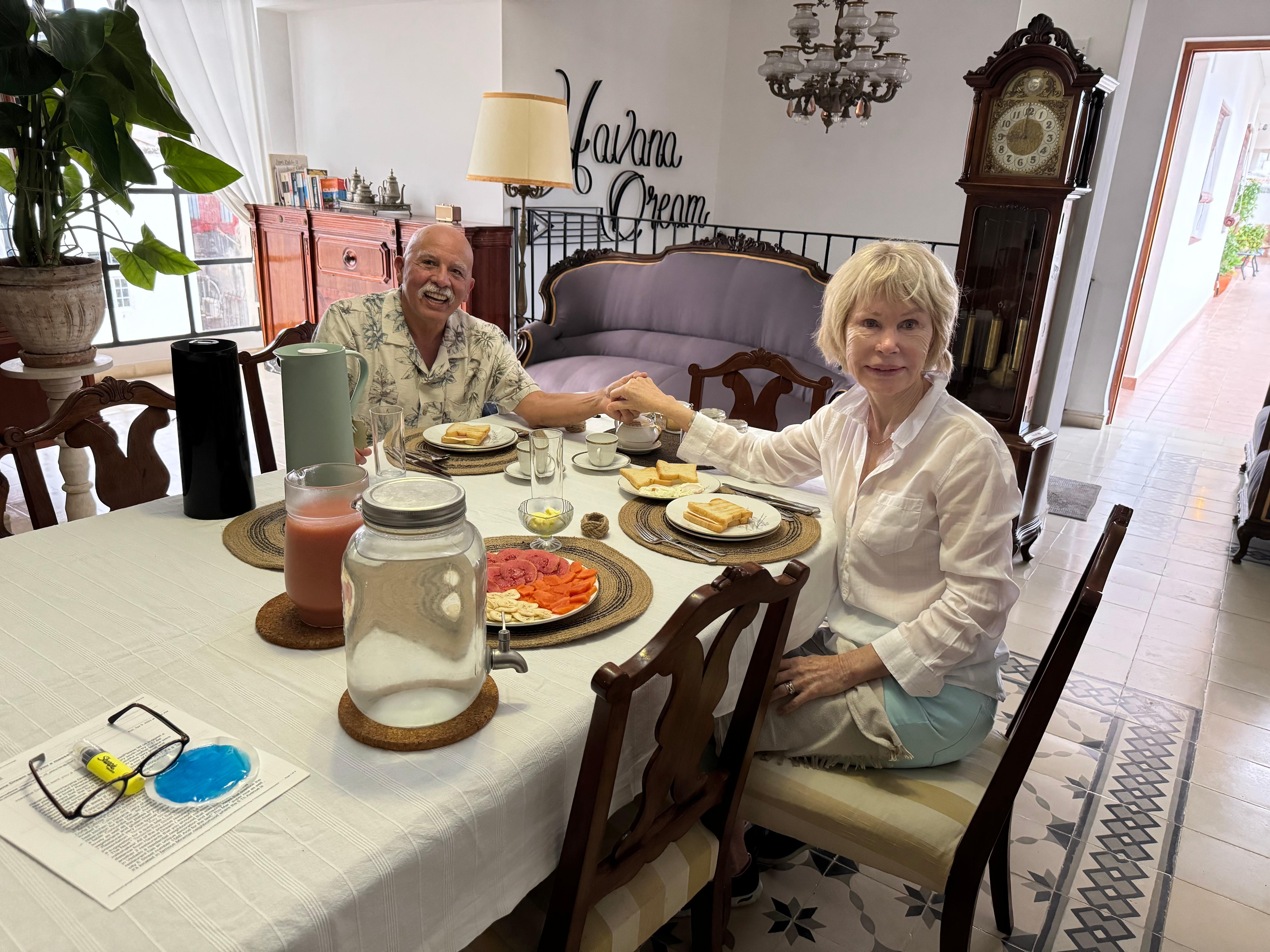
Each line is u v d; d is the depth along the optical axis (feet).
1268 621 9.45
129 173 8.23
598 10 16.28
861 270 4.21
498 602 3.59
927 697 4.17
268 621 3.45
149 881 2.20
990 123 9.45
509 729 2.88
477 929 2.69
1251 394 20.88
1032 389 10.15
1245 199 42.68
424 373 6.70
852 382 11.53
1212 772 6.80
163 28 15.94
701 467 5.86
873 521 4.42
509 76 14.85
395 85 16.38
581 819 2.80
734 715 3.70
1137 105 15.24
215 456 4.39
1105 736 7.22
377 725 2.82
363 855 2.31
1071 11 9.91
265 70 17.47
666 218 19.65
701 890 3.87
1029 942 5.09
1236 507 12.94
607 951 3.26
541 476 4.30
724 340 13.08
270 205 17.28
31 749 2.66
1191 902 5.45
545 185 11.86
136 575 3.87
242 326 19.57
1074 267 10.16
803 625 4.40
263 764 2.64
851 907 5.30
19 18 6.89
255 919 2.10
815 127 19.26
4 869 2.23
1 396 10.88
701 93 19.65
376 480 4.42
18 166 8.14
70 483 7.93
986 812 3.70
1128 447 16.08
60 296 8.21
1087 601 3.38
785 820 4.19
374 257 15.67
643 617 3.68
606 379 12.44
